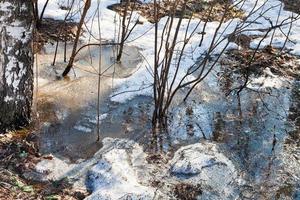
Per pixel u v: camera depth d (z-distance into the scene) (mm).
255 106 6027
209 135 5418
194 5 8109
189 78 6328
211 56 6996
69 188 4418
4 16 4609
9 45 4695
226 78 6555
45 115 5426
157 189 4449
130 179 4508
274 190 4664
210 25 7824
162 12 8055
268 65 6918
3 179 4348
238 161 5035
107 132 5301
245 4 8781
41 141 5008
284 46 7121
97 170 4613
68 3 7664
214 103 6004
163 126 5465
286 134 5551
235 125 5633
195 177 4688
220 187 4617
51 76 6172
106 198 4180
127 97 5918
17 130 5039
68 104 5684
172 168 4773
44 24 7262
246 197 4539
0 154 4668
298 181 4812
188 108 5840
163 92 5348
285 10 8750
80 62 6570
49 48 6793
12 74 4789
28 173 4527
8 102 4863
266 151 5234
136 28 7508
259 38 7613
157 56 5340
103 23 7520
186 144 5219
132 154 4965
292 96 6305
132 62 6672
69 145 5020
